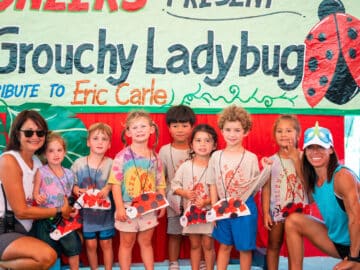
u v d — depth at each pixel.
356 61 3.32
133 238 2.94
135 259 3.31
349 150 3.74
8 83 3.21
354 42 3.32
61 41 3.23
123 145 3.27
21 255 2.65
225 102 3.29
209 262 3.01
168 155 3.16
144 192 2.92
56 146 2.88
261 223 3.32
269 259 3.01
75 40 3.23
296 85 3.31
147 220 2.94
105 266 3.05
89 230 3.00
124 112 3.26
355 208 2.53
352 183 2.56
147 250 2.99
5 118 3.21
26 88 3.22
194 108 3.29
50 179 2.88
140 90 3.26
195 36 3.28
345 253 2.71
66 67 3.23
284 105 3.31
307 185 2.76
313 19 3.31
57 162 2.89
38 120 2.76
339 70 3.32
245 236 2.85
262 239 3.32
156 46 3.27
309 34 3.31
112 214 3.06
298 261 2.81
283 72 3.30
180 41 3.27
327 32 3.31
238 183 2.89
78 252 2.94
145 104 3.26
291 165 2.96
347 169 2.61
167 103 3.28
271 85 3.30
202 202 2.95
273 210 2.96
